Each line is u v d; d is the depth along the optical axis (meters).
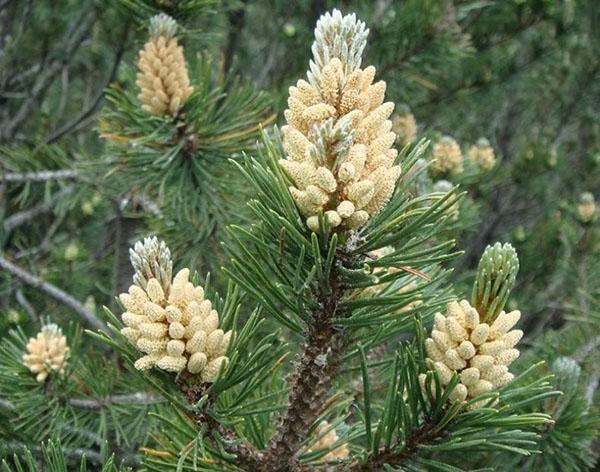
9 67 1.03
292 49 0.99
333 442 0.35
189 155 0.53
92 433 0.49
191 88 0.51
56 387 0.48
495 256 0.27
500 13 0.89
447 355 0.27
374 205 0.25
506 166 1.14
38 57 1.04
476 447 0.29
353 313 0.30
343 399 0.37
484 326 0.26
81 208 0.93
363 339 0.31
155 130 0.51
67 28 1.02
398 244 0.34
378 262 0.26
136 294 0.27
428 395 0.28
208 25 0.88
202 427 0.29
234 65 0.59
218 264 0.57
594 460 0.45
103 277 1.03
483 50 0.92
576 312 0.74
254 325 0.30
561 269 0.81
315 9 0.95
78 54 1.08
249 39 1.27
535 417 0.27
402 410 0.29
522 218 1.28
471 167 0.66
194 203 0.53
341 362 0.31
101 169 0.62
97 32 0.99
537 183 1.07
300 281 0.27
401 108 0.70
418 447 0.29
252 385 0.30
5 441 0.47
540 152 0.99
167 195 0.55
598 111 1.22
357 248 0.26
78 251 0.84
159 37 0.50
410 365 0.28
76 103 1.25
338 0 0.90
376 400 0.41
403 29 0.77
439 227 0.27
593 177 1.19
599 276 0.75
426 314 0.32
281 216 0.26
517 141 1.32
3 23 1.07
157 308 0.27
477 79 0.97
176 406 0.29
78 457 0.52
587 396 0.57
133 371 0.29
